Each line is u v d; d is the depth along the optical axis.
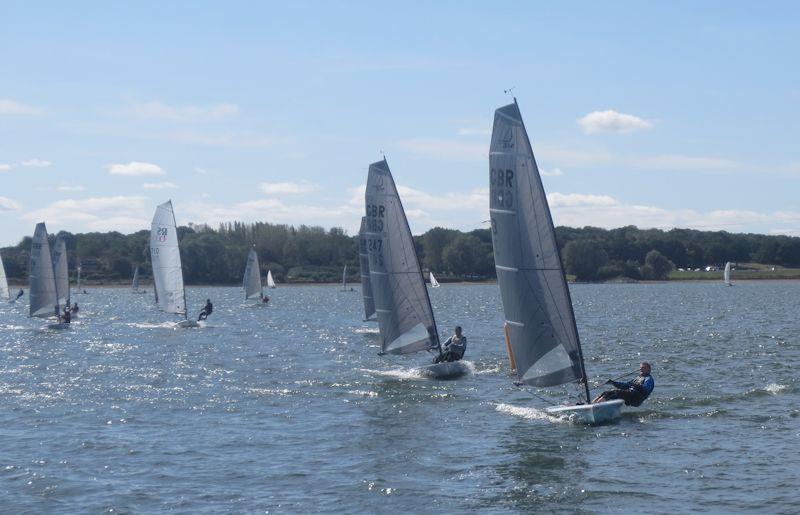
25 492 23.31
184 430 30.28
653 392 36.19
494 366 45.34
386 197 42.72
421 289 42.81
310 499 22.55
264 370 45.50
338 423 31.12
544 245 30.72
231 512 21.61
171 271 75.38
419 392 37.31
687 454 26.08
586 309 108.62
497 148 31.27
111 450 27.47
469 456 26.33
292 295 173.88
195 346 59.72
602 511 21.42
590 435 28.64
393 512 21.56
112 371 45.66
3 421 32.00
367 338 66.25
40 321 88.75
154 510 21.83
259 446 27.91
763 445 26.97
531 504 22.00
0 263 126.31
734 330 70.38
